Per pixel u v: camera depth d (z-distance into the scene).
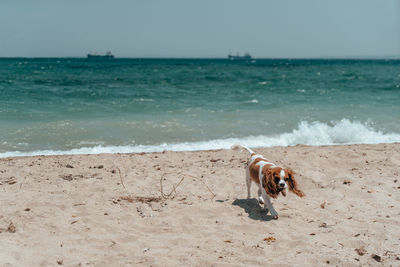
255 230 5.44
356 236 5.12
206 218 5.89
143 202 6.57
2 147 10.92
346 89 26.75
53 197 6.64
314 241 4.95
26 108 16.53
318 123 14.54
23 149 10.82
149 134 12.84
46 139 11.92
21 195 6.69
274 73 53.94
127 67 77.19
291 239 5.08
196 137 12.62
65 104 17.94
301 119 15.38
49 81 31.70
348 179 7.75
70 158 9.60
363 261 4.39
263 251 4.68
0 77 35.56
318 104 19.05
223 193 7.12
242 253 4.67
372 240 4.96
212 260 4.45
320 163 9.11
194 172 8.37
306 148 10.88
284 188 5.50
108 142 11.82
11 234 5.18
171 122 14.59
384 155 9.84
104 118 15.05
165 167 8.77
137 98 20.62
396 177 7.96
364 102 19.95
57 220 5.69
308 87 28.11
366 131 13.69
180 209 6.21
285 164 8.96
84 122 14.23
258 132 13.41
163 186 7.41
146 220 5.78
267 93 23.73
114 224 5.61
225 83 31.83
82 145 11.42
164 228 5.50
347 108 17.89
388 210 6.15
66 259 4.54
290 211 6.18
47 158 9.62
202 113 16.31
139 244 4.97
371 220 5.72
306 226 5.55
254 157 6.62
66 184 7.39
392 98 21.64
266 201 5.97
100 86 27.66
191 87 27.64
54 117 14.96
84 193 6.86
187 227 5.51
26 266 4.34
